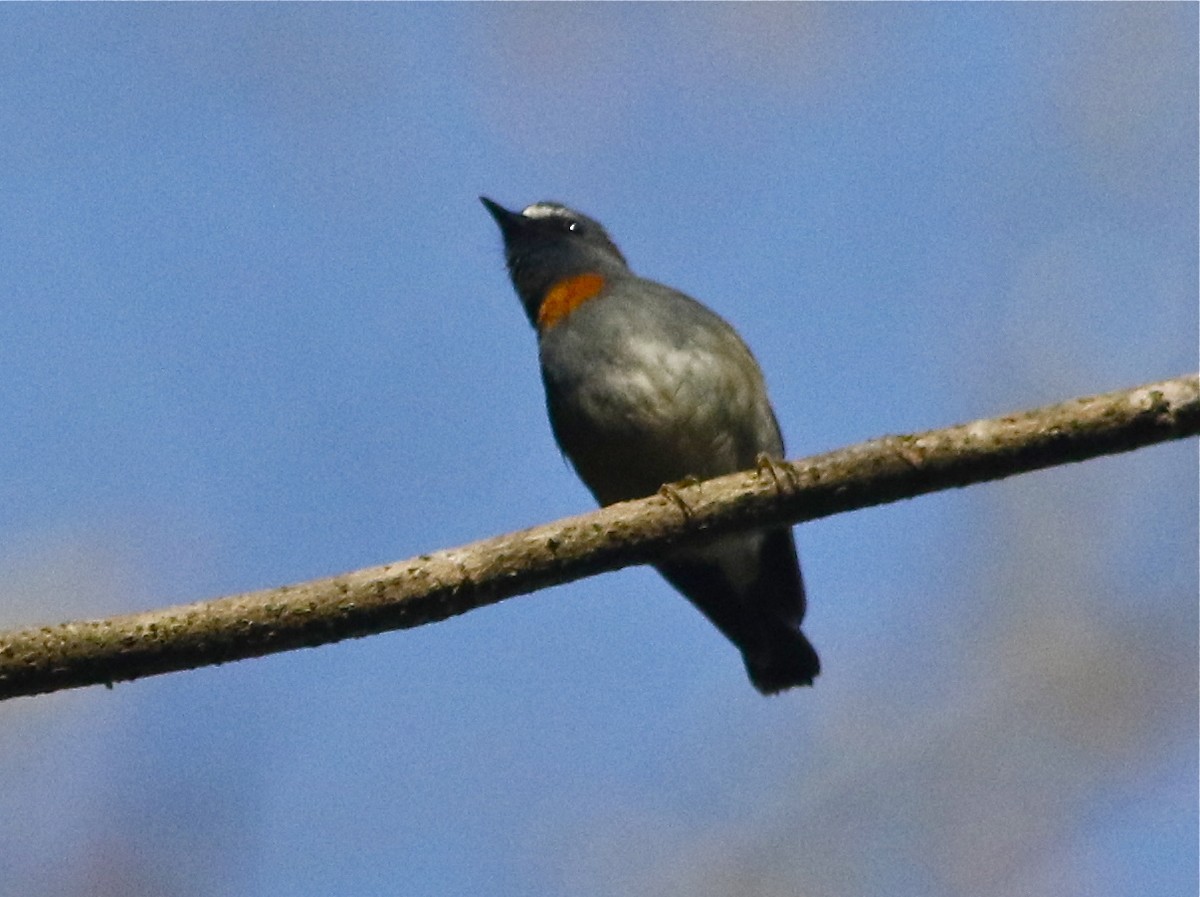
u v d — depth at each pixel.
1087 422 7.83
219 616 7.62
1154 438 7.82
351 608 7.75
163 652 7.58
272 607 7.68
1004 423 7.96
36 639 7.47
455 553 7.94
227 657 7.68
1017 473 8.02
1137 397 7.81
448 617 7.96
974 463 7.95
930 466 7.98
